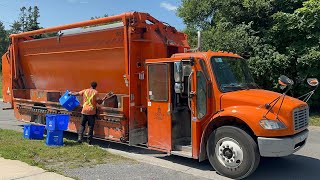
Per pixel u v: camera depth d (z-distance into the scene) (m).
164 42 8.58
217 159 6.69
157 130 7.66
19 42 12.41
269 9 16.81
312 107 16.97
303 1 16.12
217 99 6.88
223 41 16.14
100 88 9.74
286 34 15.88
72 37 10.08
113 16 8.65
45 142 8.98
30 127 9.56
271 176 6.72
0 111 18.67
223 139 6.59
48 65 11.37
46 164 6.87
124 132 8.39
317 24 14.70
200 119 6.98
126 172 6.53
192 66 7.00
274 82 16.27
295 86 16.33
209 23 21.11
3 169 6.35
